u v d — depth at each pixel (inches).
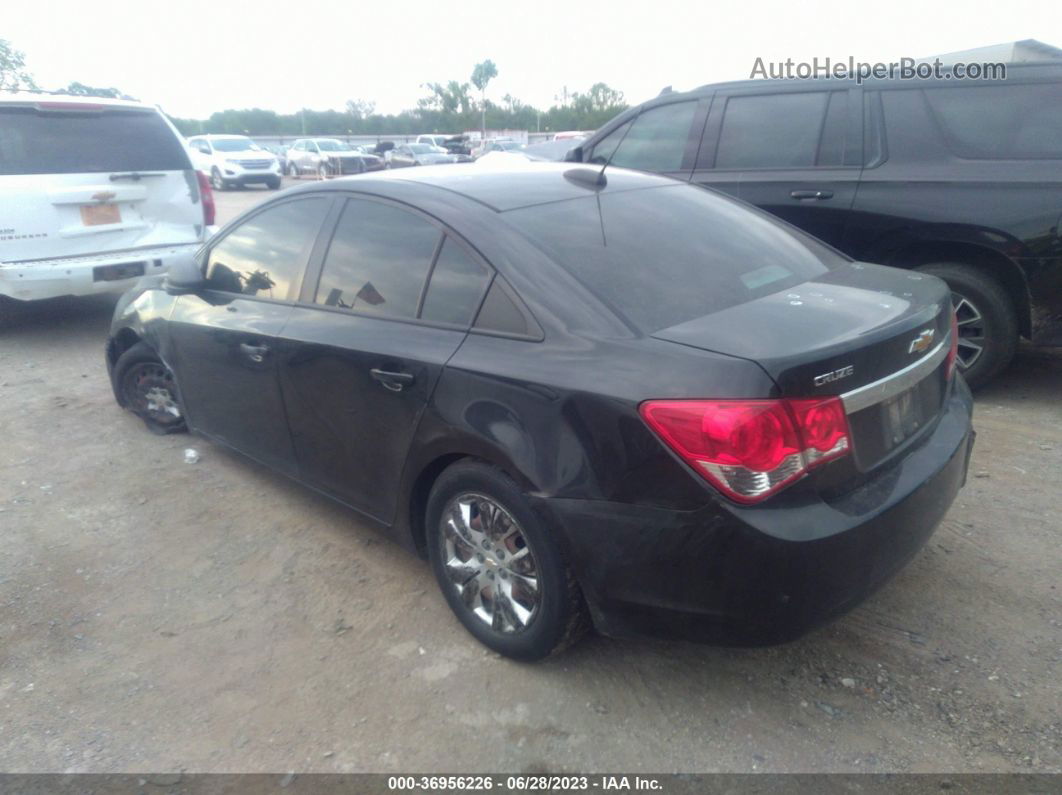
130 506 169.9
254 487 177.0
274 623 131.6
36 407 227.0
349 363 131.3
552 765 102.6
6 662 123.9
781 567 92.4
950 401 125.5
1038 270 189.6
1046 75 190.7
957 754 101.0
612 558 100.3
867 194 207.2
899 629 123.3
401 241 132.0
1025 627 122.5
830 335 100.0
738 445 90.8
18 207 257.6
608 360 101.5
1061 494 159.2
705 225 135.0
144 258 281.7
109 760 105.0
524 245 117.1
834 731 105.5
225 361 160.6
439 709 112.1
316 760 104.3
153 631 130.3
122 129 282.7
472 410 112.4
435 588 139.6
